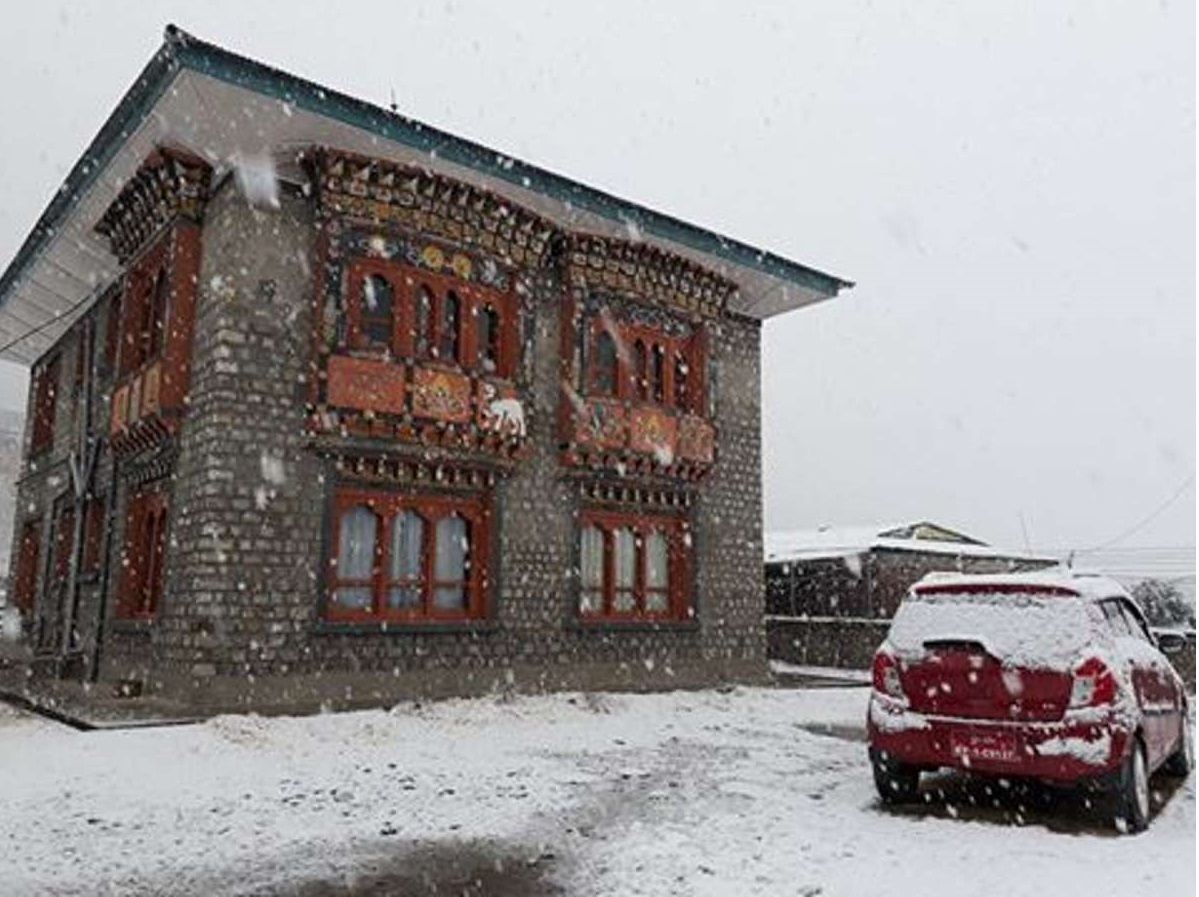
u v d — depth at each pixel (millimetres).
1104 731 6688
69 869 5836
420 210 14641
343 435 13680
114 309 17844
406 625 14102
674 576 18266
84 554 17391
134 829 6789
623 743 11211
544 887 5559
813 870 5766
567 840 6629
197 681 12211
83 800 7566
